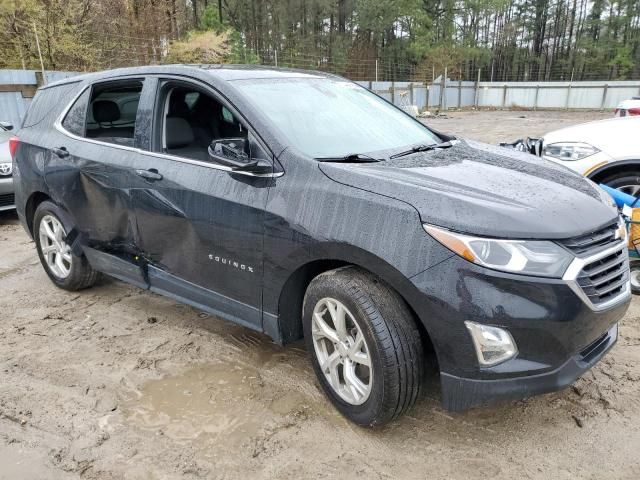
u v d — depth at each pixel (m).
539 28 65.31
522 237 2.27
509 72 64.94
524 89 37.94
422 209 2.38
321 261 2.76
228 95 3.18
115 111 3.94
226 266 3.12
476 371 2.32
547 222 2.34
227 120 3.87
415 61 50.41
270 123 3.00
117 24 18.81
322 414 2.89
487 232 2.27
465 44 53.75
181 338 3.78
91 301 4.47
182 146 3.58
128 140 3.75
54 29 16.50
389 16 50.00
